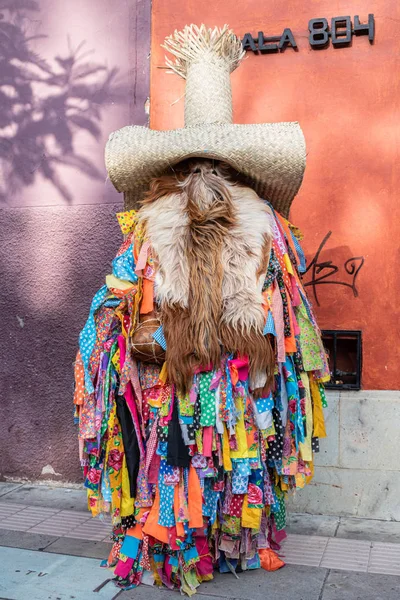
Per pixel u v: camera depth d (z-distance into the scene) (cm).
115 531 340
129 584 321
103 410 325
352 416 411
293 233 358
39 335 472
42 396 473
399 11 409
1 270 479
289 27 424
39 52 472
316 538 380
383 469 407
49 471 473
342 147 416
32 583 323
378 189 411
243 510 319
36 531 393
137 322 312
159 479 313
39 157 472
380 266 410
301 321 336
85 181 462
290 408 329
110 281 323
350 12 415
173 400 311
